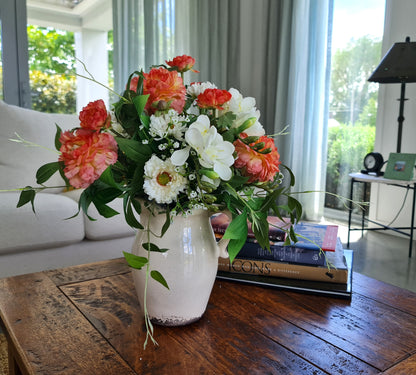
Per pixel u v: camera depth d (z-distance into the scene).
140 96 0.57
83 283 0.83
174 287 0.63
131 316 0.69
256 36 3.81
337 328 0.65
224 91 0.60
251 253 0.83
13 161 1.75
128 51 3.87
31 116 1.86
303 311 0.71
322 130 3.08
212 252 0.66
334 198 3.37
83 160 0.52
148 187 0.56
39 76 3.67
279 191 0.63
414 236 2.75
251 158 0.60
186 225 0.64
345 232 2.98
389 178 2.40
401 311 0.72
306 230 0.89
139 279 0.65
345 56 3.15
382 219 2.99
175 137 0.58
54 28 3.71
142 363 0.55
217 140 0.55
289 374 0.52
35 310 0.70
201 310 0.67
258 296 0.77
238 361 0.55
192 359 0.56
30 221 1.45
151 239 0.64
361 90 3.06
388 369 0.54
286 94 3.25
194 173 0.58
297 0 3.06
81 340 0.60
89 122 0.56
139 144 0.58
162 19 3.85
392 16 2.77
